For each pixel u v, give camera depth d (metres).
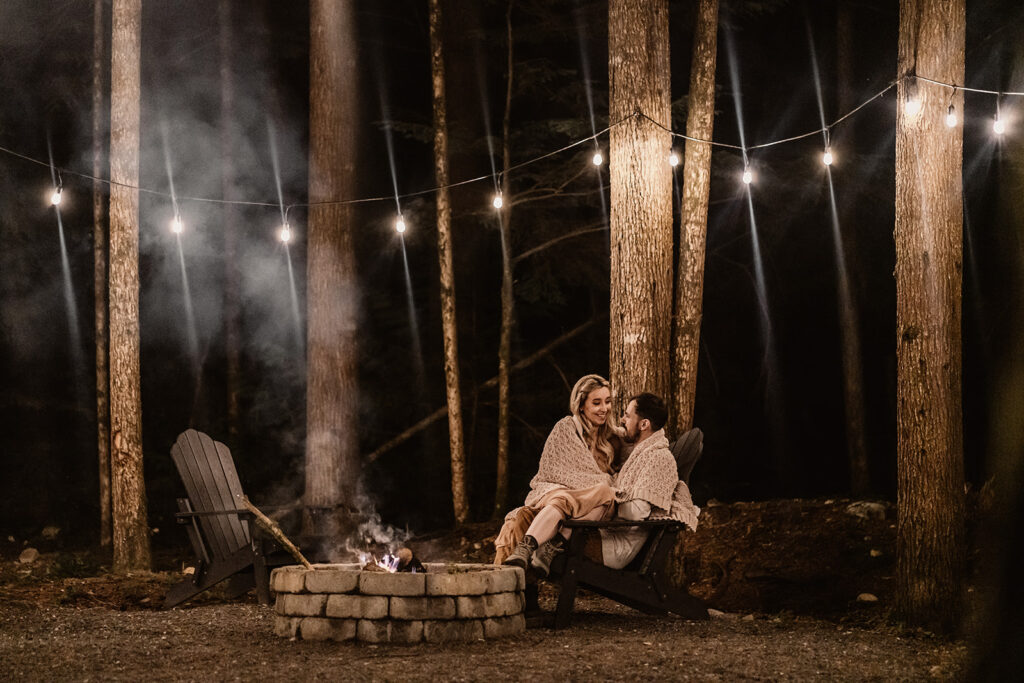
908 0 5.89
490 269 13.48
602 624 5.65
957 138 5.79
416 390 13.14
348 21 10.56
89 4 12.40
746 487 13.64
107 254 11.52
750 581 7.76
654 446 5.82
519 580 5.23
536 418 13.00
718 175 11.28
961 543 5.76
